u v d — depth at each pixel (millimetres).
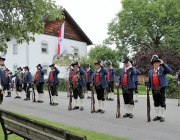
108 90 14297
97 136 6156
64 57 23078
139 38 31094
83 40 33094
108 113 9867
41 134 3834
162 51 23969
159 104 8352
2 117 5137
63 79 21578
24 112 10203
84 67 21266
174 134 6637
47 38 28625
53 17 8164
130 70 8828
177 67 23078
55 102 12492
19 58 28047
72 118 8875
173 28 28781
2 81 8500
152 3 29453
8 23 7730
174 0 29250
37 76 13492
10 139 5875
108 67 14531
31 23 7762
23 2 7629
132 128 7324
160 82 8062
